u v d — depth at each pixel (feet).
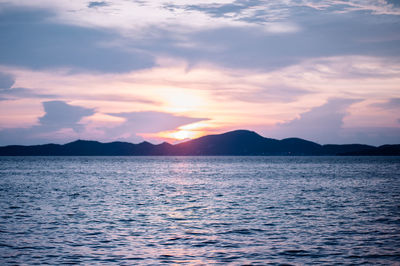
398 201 152.56
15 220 108.68
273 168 521.24
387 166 584.81
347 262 69.10
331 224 103.50
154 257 71.92
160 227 98.94
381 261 69.67
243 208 133.28
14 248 77.82
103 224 102.78
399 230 95.45
